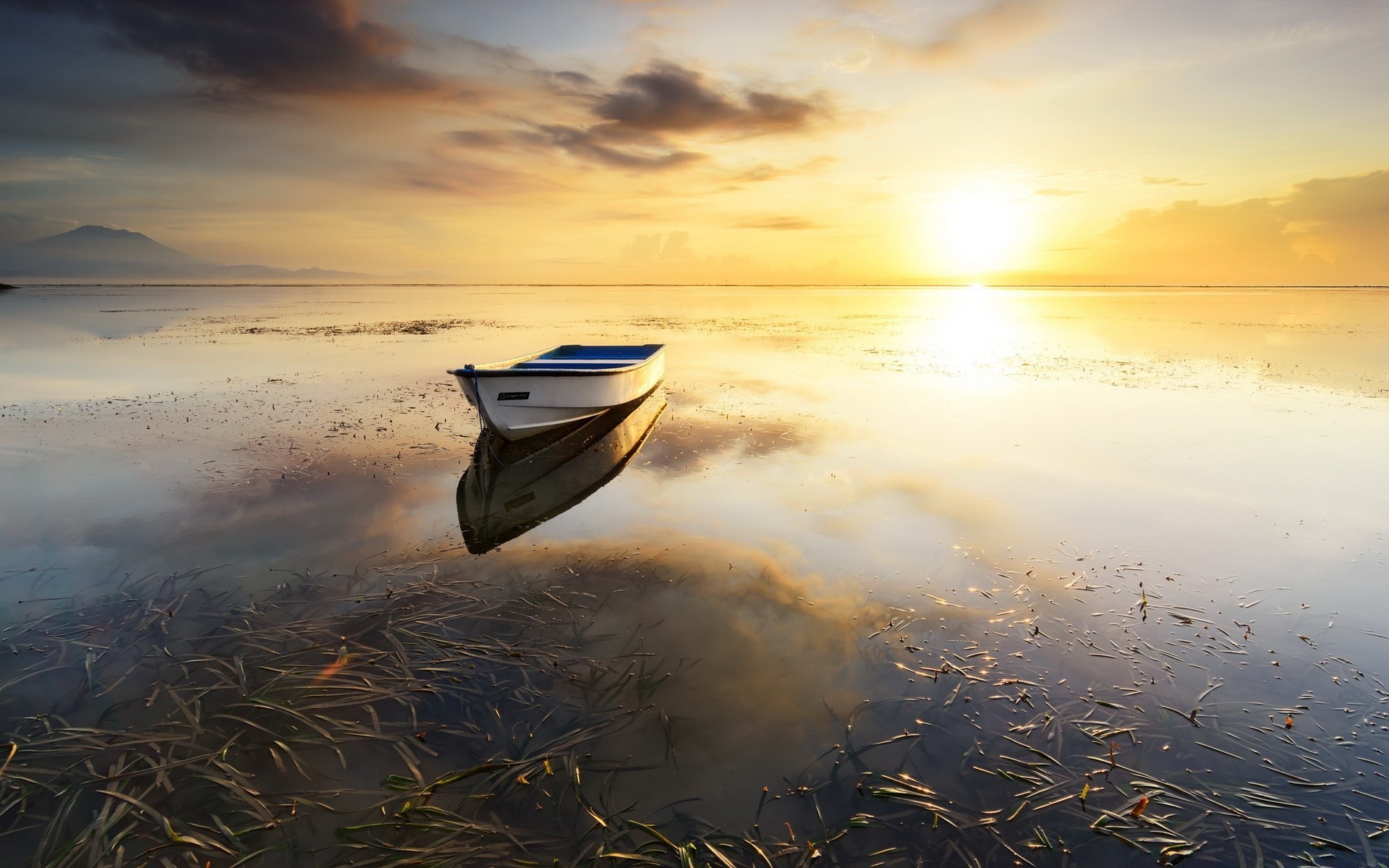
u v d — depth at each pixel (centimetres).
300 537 880
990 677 581
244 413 1577
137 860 393
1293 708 533
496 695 551
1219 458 1191
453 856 397
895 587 752
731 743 501
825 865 396
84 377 2058
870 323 4397
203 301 7375
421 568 797
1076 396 1750
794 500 1031
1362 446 1252
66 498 1006
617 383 1489
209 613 679
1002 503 995
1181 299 8144
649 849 404
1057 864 396
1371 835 411
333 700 535
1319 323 4088
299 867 390
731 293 13000
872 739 506
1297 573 765
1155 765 474
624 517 973
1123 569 784
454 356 2620
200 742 489
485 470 1188
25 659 594
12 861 391
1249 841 409
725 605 714
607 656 616
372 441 1360
